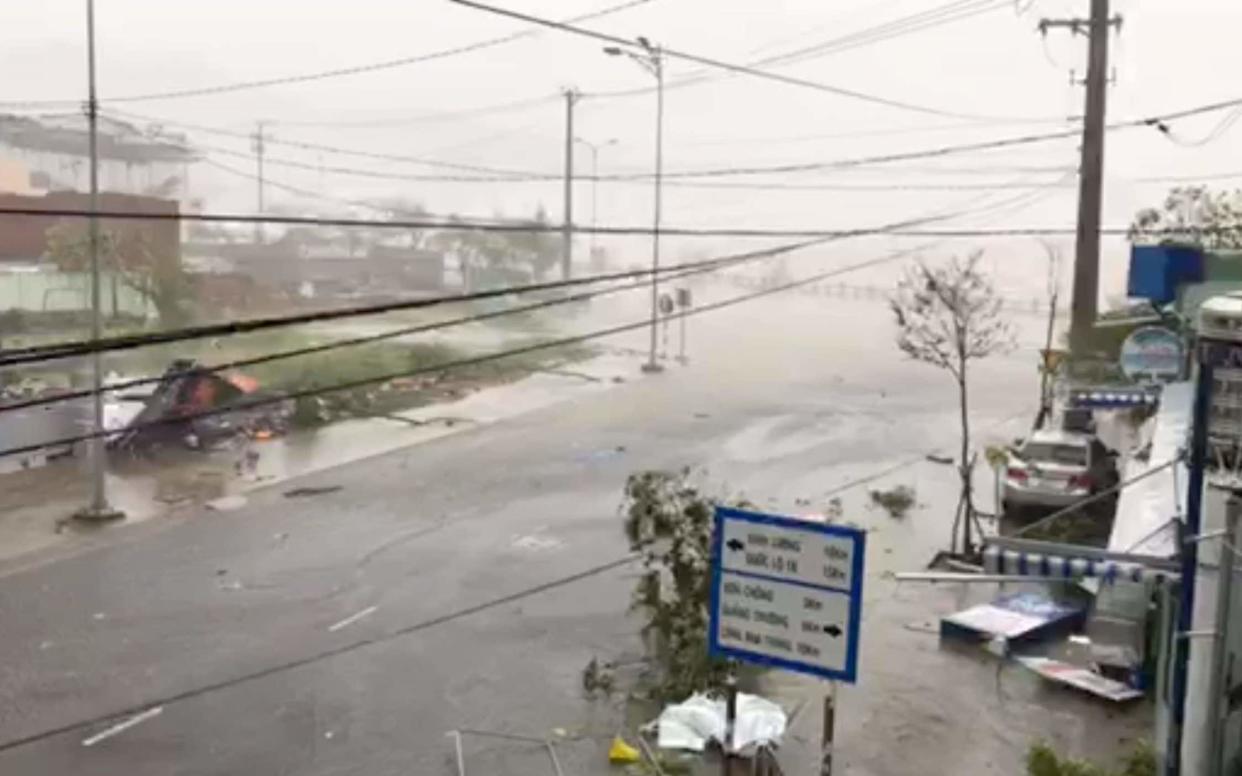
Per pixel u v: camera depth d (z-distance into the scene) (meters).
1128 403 19.72
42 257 44.84
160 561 18.86
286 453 27.05
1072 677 13.55
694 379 39.72
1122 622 13.49
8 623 15.96
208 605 16.72
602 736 12.41
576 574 17.95
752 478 24.34
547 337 48.81
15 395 28.67
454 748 12.17
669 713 12.52
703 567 13.84
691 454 26.92
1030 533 18.52
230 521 21.27
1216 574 9.10
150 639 15.38
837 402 34.56
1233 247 22.11
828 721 8.45
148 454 26.28
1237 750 8.81
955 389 37.16
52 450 25.77
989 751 11.98
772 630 8.40
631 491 17.95
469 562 18.72
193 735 12.52
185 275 47.34
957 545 19.11
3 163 59.41
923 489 23.28
